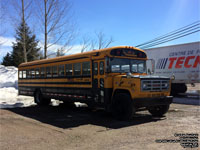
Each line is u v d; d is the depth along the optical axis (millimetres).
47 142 6012
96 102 9570
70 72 11211
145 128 7395
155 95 8688
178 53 19062
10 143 5922
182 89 19719
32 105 14031
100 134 6777
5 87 21969
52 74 12688
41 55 33625
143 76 8438
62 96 11805
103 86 9164
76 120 9086
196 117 9430
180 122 8336
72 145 5734
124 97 8539
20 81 16344
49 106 13609
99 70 9398
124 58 9570
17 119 9234
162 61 20234
